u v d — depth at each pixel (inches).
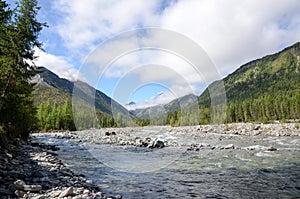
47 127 2193.7
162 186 418.0
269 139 1280.8
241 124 2428.6
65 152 816.9
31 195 288.2
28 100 998.4
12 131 845.2
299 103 2765.7
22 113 938.7
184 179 468.1
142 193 377.1
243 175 502.9
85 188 363.9
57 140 1256.2
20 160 538.9
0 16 674.2
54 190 324.2
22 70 729.0
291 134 1549.0
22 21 722.8
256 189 410.6
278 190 403.9
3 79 686.5
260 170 546.9
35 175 388.2
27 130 1072.2
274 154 768.9
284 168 564.7
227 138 1323.8
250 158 697.6
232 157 713.6
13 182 326.0
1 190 287.6
